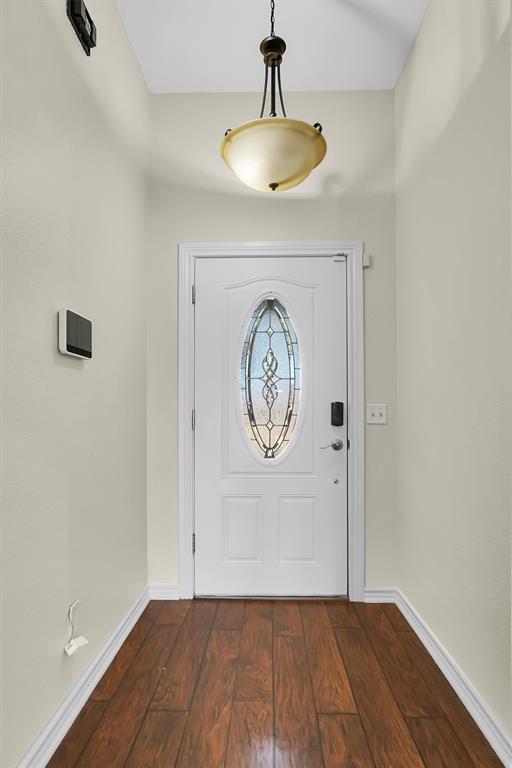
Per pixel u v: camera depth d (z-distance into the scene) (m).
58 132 1.63
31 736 1.42
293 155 2.22
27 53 1.42
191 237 2.82
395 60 2.58
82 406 1.83
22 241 1.38
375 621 2.47
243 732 1.63
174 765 1.48
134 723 1.67
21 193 1.38
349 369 2.79
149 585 2.76
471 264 1.77
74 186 1.77
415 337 2.42
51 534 1.57
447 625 1.99
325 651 2.16
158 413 2.79
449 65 1.98
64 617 1.66
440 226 2.08
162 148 2.84
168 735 1.61
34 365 1.45
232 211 2.82
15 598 1.34
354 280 2.79
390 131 2.81
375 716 1.71
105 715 1.72
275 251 2.81
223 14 2.26
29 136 1.43
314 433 2.80
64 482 1.67
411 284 2.49
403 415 2.63
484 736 1.61
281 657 2.11
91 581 1.91
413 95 2.45
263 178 2.34
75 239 1.78
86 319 1.82
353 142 2.81
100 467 2.02
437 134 2.12
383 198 2.80
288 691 1.86
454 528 1.92
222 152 2.31
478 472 1.71
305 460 2.80
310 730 1.64
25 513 1.40
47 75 1.55
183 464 2.78
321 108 2.82
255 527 2.80
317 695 1.83
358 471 2.75
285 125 2.13
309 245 2.80
